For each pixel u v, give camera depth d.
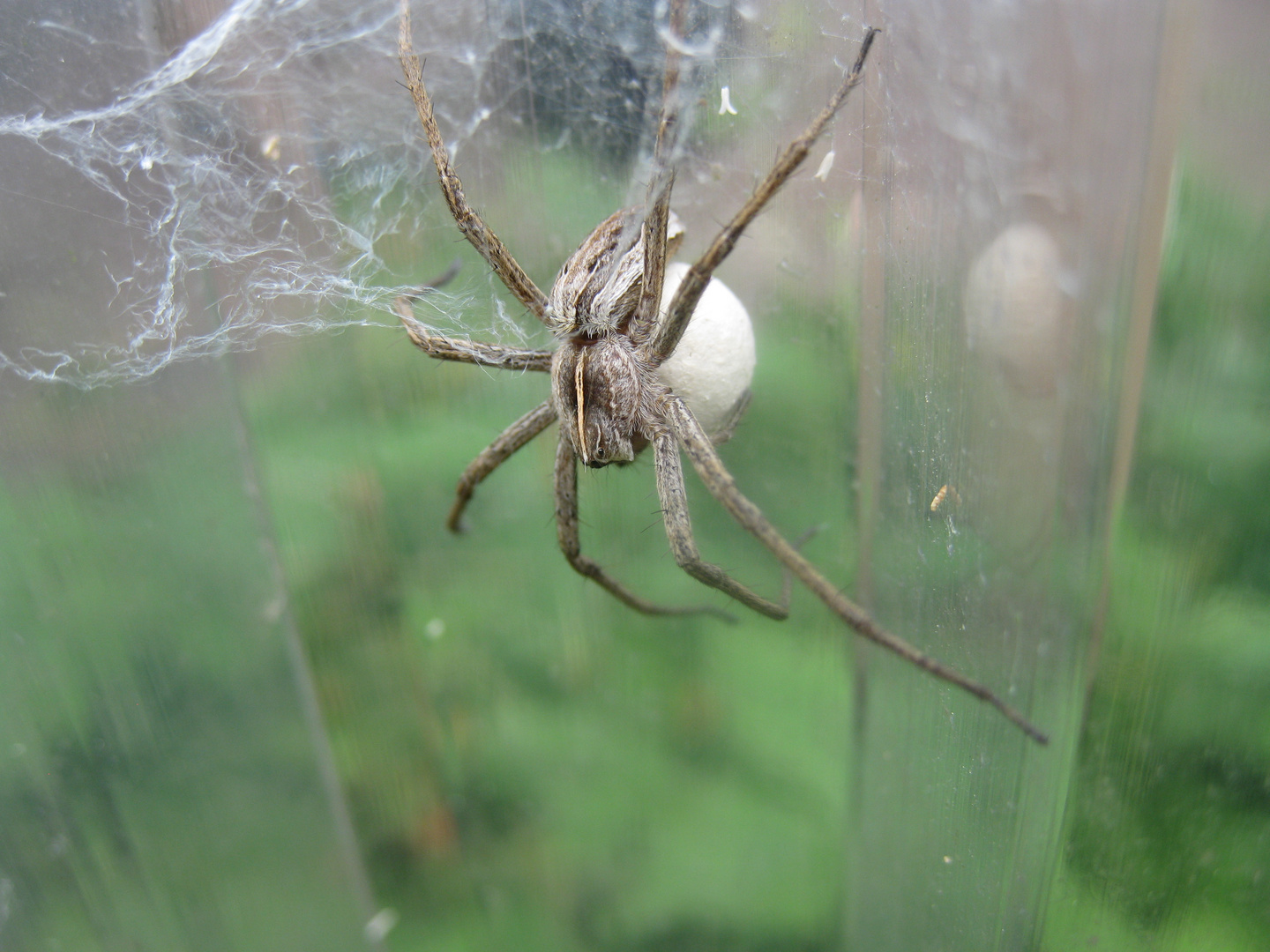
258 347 0.05
